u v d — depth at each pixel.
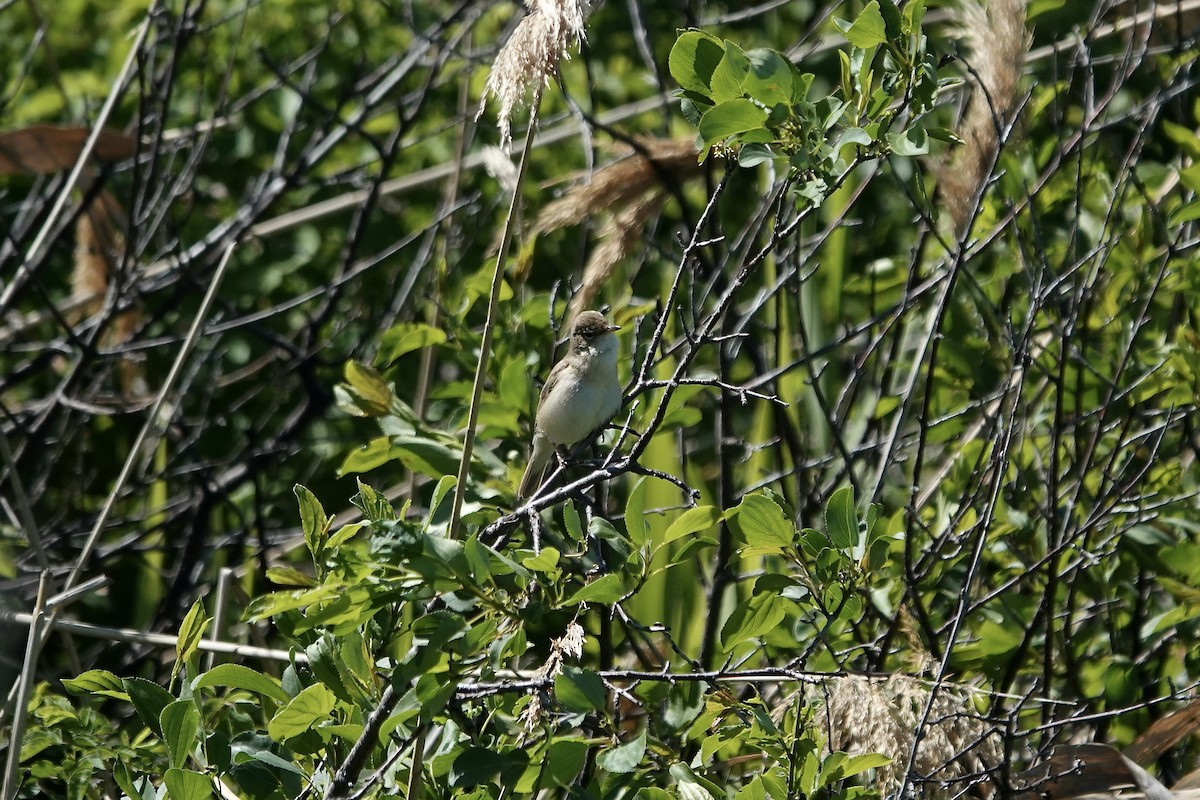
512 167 9.66
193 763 7.41
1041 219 11.77
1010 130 9.15
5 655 8.37
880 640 8.91
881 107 7.23
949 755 7.08
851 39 7.16
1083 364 10.13
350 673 6.54
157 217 14.69
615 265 8.79
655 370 10.64
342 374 15.80
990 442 9.80
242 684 6.80
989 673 9.43
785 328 11.76
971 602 9.48
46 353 15.80
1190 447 10.75
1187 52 11.94
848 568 7.54
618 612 8.55
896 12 7.20
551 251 15.09
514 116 7.14
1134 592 10.56
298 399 16.33
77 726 7.91
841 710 7.29
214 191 17.34
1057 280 9.60
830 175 7.15
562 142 16.58
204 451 15.98
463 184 16.31
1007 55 9.12
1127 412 10.59
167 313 15.76
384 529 5.85
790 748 6.84
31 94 17.12
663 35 17.55
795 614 9.56
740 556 7.99
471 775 6.20
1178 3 11.18
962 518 10.27
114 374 16.95
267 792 6.86
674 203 14.88
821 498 10.46
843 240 11.68
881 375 11.43
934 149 9.95
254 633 10.45
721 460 10.22
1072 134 12.80
